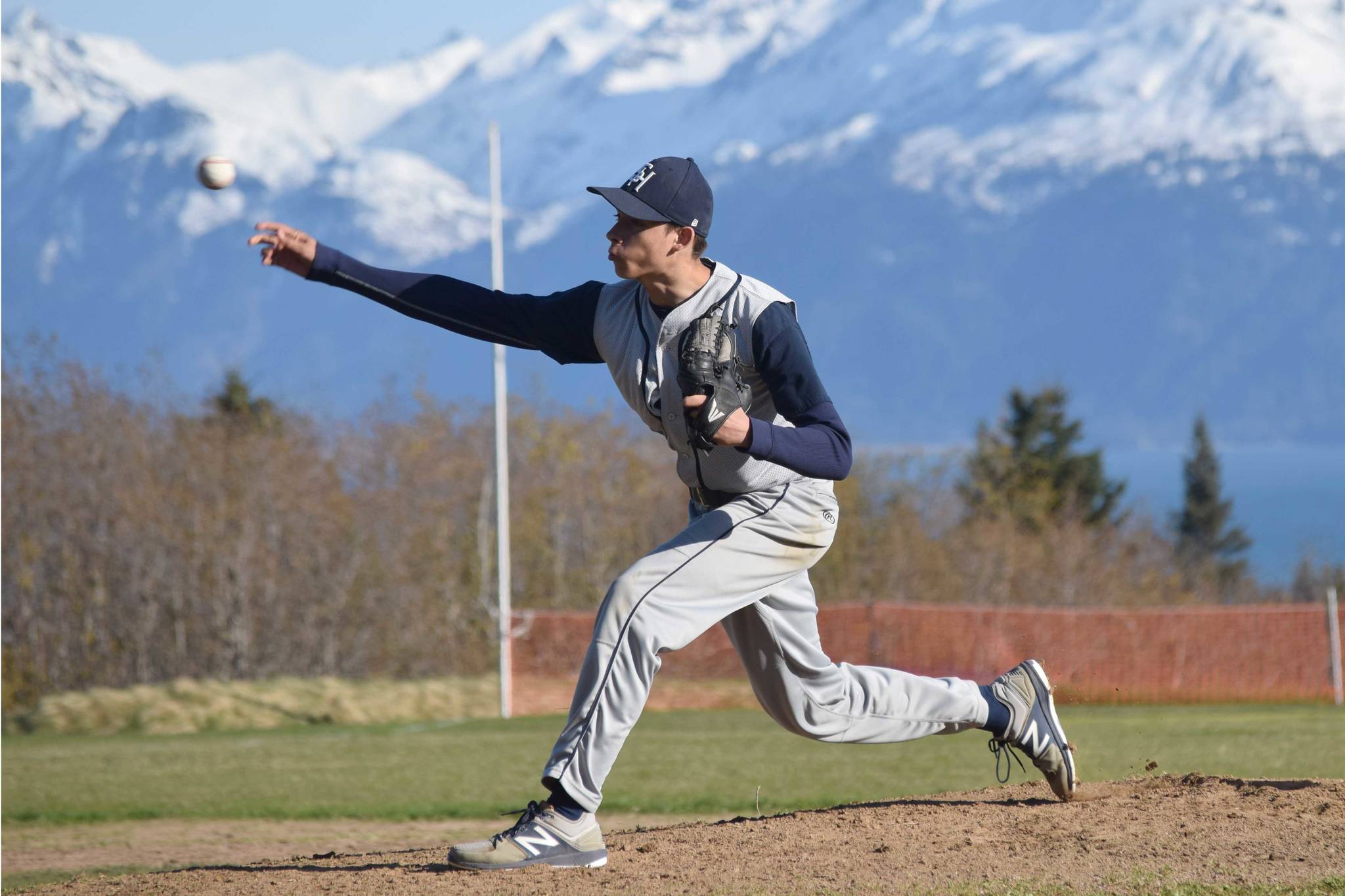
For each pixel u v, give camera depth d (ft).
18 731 227.61
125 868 91.86
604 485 433.89
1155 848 53.11
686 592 51.44
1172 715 213.05
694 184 50.44
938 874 50.67
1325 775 114.42
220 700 234.99
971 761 147.23
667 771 143.64
